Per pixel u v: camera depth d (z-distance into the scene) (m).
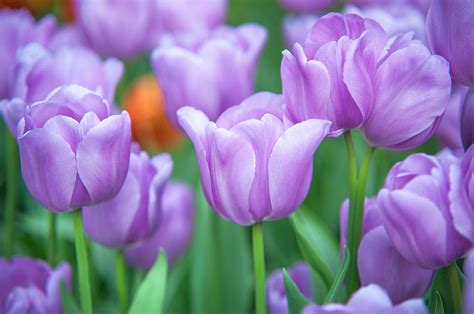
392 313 0.72
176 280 1.13
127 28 1.21
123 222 0.91
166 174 0.92
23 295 0.91
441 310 0.80
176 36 1.13
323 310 0.72
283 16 1.91
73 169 0.82
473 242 0.77
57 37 1.21
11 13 1.11
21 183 1.34
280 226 1.26
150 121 1.33
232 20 1.96
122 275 0.94
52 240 0.99
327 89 0.79
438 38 0.82
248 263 1.18
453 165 0.77
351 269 0.83
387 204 0.77
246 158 0.80
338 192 1.28
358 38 0.79
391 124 0.80
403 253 0.78
